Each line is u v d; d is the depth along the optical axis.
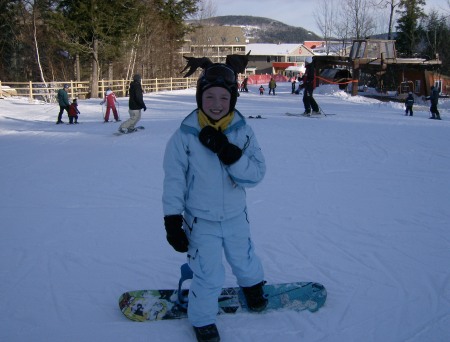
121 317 3.03
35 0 34.91
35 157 9.41
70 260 4.02
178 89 41.16
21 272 3.77
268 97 29.52
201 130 2.57
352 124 14.30
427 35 41.12
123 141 11.25
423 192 6.29
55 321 2.98
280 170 7.70
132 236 4.65
